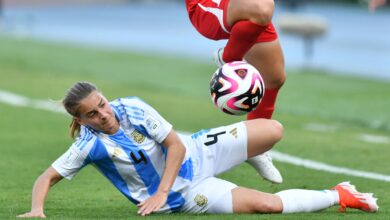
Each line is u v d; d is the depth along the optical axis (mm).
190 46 85625
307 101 46906
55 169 18844
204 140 19844
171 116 39875
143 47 84250
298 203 19000
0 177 25750
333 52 77062
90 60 69000
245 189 19125
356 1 127812
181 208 19281
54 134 34812
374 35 91000
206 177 19469
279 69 21406
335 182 24625
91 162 19047
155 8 144125
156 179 19297
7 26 106250
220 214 18891
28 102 44844
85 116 18391
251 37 19578
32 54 72500
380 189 23406
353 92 50562
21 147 31609
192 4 21531
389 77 59938
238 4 19516
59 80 55062
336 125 37938
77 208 20828
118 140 18828
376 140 33125
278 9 120812
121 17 126000
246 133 19781
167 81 55969
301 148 30797
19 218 18141
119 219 18250
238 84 19266
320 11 118938
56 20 120188
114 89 50625
